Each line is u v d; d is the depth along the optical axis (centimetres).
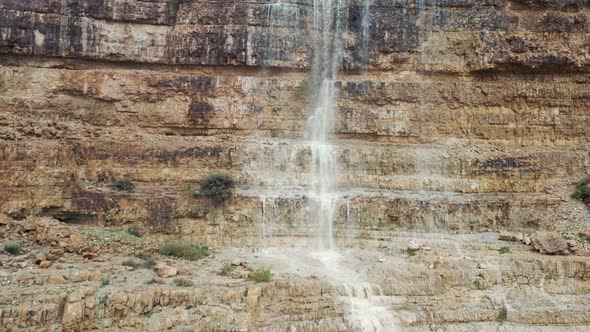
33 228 1911
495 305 1830
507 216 2295
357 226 2241
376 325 1714
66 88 2444
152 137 2473
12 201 1973
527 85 2622
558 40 2591
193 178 2292
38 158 2062
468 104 2631
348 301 1764
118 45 2586
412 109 2627
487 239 2203
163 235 2131
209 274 1817
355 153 2461
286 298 1720
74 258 1811
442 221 2262
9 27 2417
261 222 2200
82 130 2386
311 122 2625
